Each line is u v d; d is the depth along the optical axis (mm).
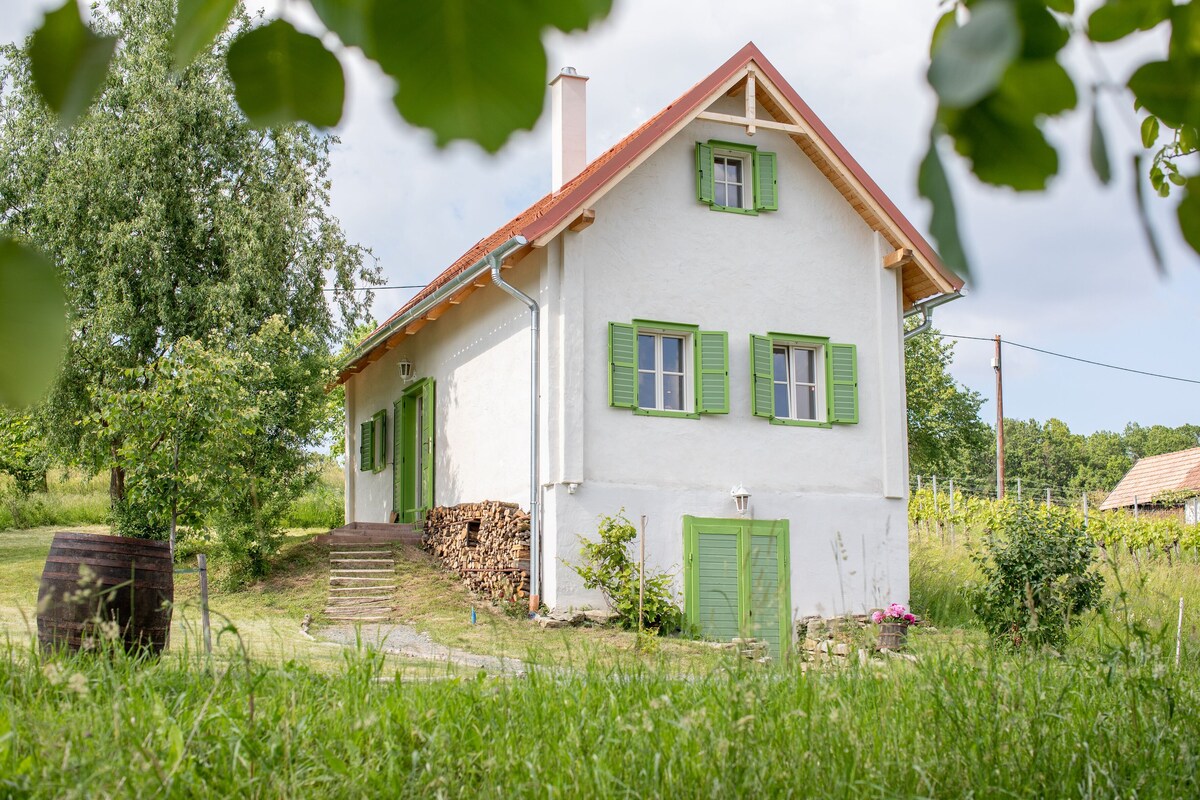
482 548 15797
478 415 16953
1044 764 3938
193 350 13375
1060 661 5766
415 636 12562
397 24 587
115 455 15414
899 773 3793
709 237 15641
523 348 15445
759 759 3666
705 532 14953
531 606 14258
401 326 18344
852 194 16469
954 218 562
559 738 4199
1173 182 845
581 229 14672
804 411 16188
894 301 16703
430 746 4047
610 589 14000
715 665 5379
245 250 19125
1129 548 24812
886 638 10055
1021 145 593
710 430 15273
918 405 32625
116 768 3299
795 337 15992
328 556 18031
